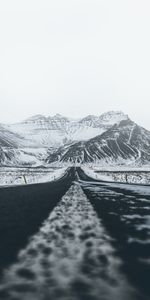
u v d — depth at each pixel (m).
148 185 40.59
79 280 6.39
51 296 5.64
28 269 7.07
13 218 14.47
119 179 62.31
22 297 5.61
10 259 7.84
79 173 94.31
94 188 35.44
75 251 8.55
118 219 13.96
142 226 12.25
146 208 17.81
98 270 6.99
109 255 8.16
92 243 9.48
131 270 6.99
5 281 6.36
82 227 12.09
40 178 70.94
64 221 13.51
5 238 10.24
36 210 17.12
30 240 9.91
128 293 5.76
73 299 5.52
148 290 5.89
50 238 10.19
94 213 15.90
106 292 5.80
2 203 20.53
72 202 21.05
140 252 8.45
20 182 55.31
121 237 10.29
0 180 57.31
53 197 24.78
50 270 7.00
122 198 23.83
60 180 57.41
